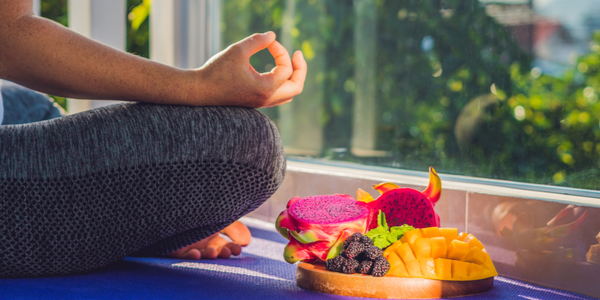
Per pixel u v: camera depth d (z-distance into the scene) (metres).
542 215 1.17
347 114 1.63
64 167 1.04
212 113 1.06
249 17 1.94
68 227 1.05
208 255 1.23
